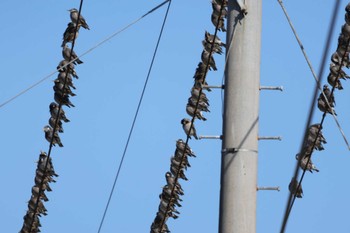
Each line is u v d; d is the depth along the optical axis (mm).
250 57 35625
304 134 25797
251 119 35281
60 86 54031
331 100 45906
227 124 35312
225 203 34875
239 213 34656
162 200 60438
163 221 60875
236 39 35750
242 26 35781
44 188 60750
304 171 45812
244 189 34812
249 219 34656
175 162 58500
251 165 34969
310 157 45594
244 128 35156
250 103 35375
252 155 35062
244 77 35469
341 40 45250
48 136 57281
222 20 50844
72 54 53281
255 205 34938
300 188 46125
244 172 34875
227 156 35125
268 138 35281
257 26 35875
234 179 34875
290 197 27266
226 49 35938
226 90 35625
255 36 35812
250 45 35656
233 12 35906
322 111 46188
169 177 59812
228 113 35375
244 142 35062
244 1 35812
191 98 55156
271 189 35062
